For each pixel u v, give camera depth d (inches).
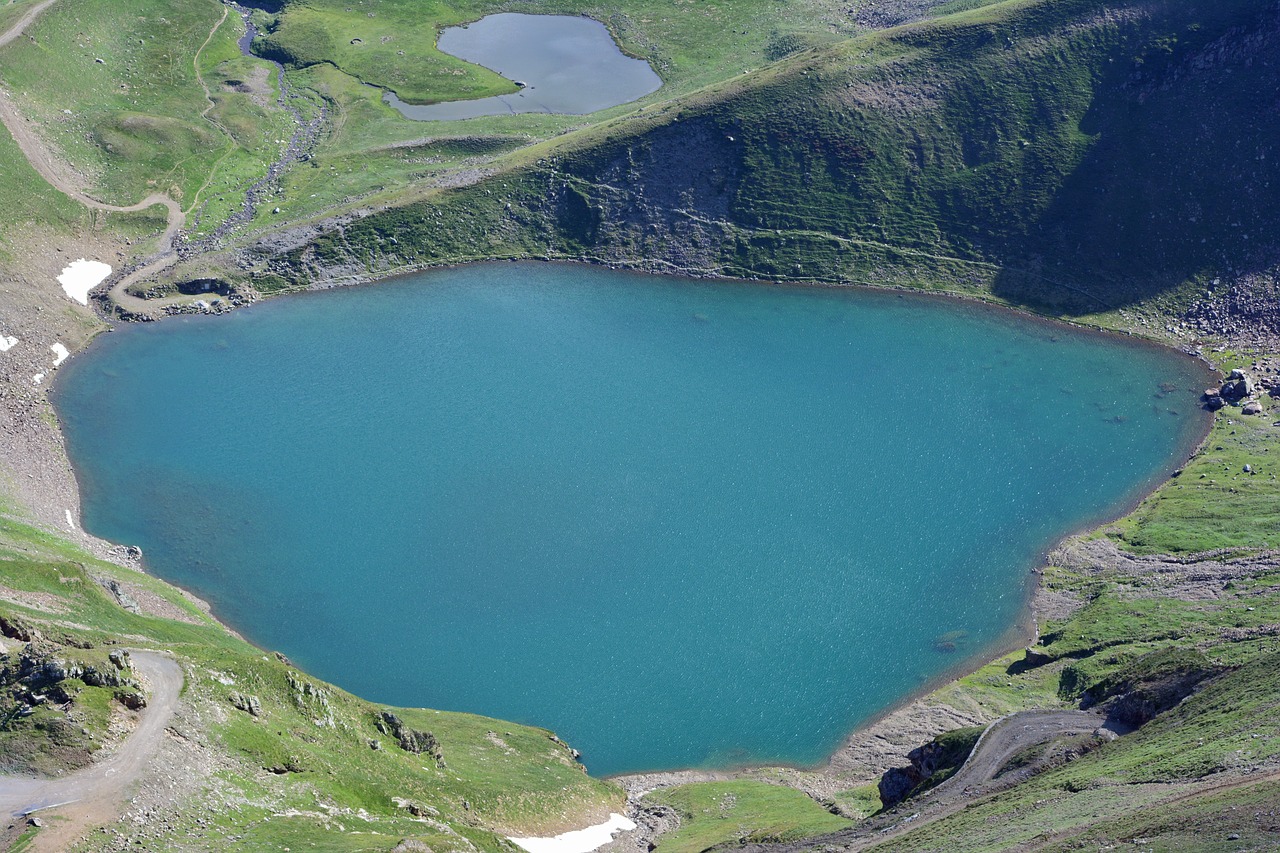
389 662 6102.4
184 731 4010.8
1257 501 7091.5
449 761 5083.7
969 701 5856.3
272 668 4623.5
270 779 4025.6
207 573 6594.5
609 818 5132.9
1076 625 6235.2
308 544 6820.9
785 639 6338.6
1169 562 6678.2
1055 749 4596.5
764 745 5787.4
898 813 4463.6
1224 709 4311.0
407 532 6924.2
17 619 4404.5
